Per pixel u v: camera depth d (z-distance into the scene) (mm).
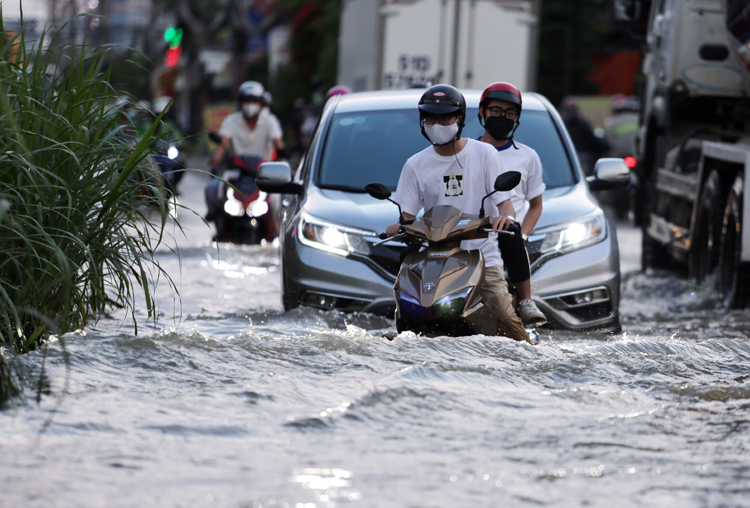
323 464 9938
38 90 16422
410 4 45469
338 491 9070
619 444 10922
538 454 10492
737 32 31500
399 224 17000
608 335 20234
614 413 12320
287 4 121812
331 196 22484
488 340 16125
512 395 13094
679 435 11344
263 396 12570
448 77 45656
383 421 11633
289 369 14211
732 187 27672
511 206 17203
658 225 36250
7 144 15281
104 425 11117
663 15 38250
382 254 20500
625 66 112875
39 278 15773
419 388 12922
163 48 145625
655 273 37500
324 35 104625
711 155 29188
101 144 16578
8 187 15109
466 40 45656
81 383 12828
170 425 11180
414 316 16188
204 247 36406
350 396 12820
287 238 21875
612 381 14133
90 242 16516
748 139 35281
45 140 15984
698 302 27984
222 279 27984
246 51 170875
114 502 8672
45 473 9453
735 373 14875
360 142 24109
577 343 18547
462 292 16109
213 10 186500
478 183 17344
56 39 16719
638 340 18156
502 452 10539
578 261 20641
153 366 13914
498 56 45938
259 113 40750
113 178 16609
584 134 71188
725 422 11914
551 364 14734
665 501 9094
